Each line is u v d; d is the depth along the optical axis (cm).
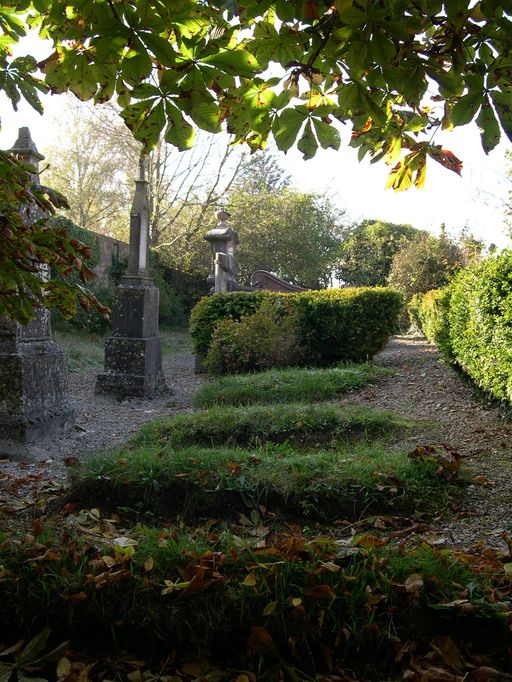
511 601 265
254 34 233
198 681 243
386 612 261
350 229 3328
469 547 325
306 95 266
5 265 229
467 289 707
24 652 262
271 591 267
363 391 773
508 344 541
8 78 266
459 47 215
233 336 992
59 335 1368
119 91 232
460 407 627
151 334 911
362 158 300
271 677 245
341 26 221
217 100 246
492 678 233
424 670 238
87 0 191
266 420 577
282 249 2778
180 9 192
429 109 297
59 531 328
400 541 336
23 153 593
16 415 553
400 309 1053
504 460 448
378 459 430
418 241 2350
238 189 2683
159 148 2275
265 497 381
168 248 2414
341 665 252
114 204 2539
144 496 383
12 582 283
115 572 279
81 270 246
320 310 1041
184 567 284
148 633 267
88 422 707
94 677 251
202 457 418
